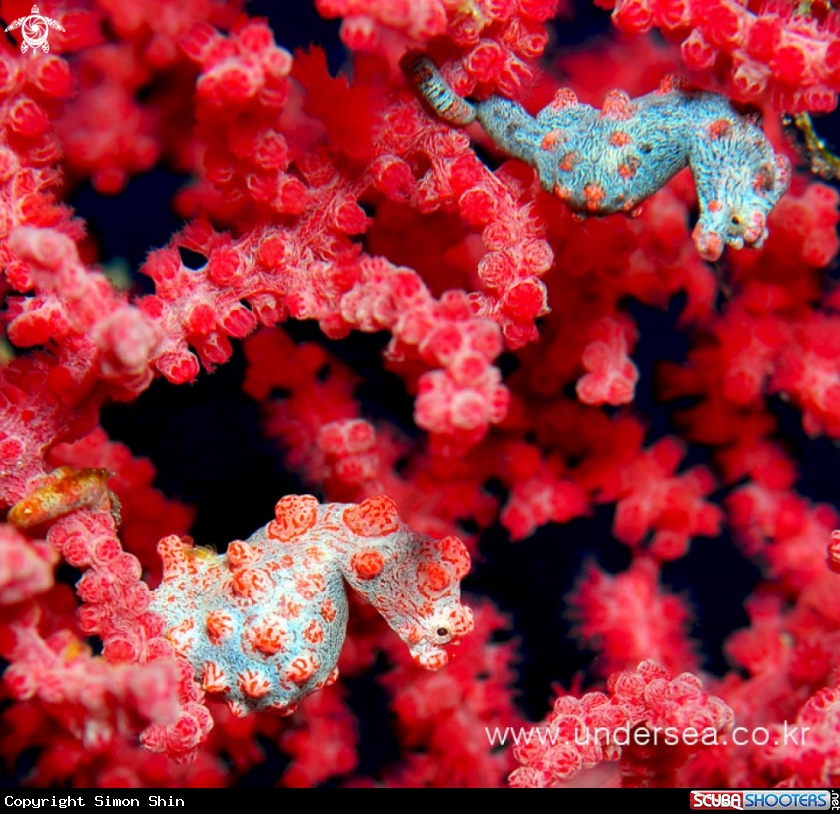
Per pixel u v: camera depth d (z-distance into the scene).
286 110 0.07
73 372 0.06
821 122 0.07
